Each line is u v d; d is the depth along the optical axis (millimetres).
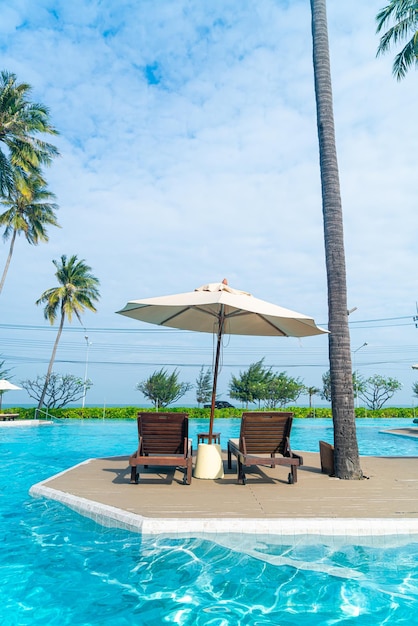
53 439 17172
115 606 3016
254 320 8336
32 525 4703
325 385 42500
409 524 4246
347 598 3131
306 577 3465
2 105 21438
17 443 15555
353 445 6980
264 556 3867
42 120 23031
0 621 2811
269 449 6738
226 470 7770
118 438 17688
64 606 3016
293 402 42094
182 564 3701
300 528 4191
